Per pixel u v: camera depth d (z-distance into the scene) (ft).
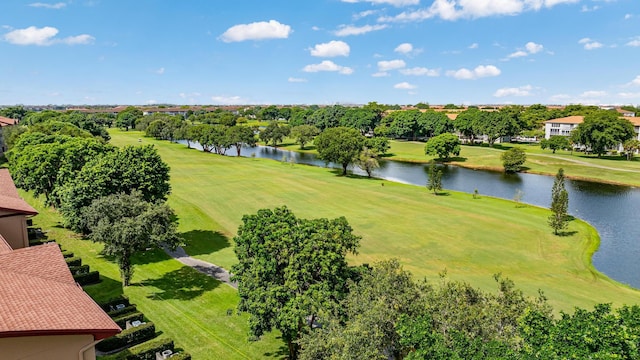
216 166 345.92
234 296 106.73
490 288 117.70
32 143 207.21
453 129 565.12
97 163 141.69
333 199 228.43
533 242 160.15
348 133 319.27
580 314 51.21
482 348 48.57
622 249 158.61
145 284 111.96
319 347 58.85
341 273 80.69
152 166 144.46
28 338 45.75
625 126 404.16
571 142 434.30
